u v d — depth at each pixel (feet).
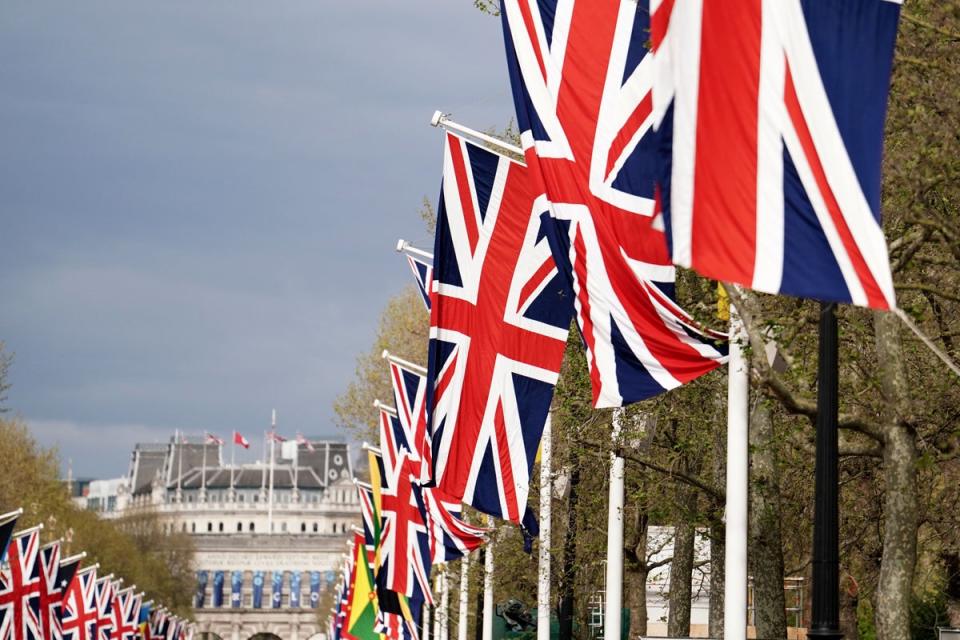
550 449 261.03
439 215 179.63
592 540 268.00
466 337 179.11
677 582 255.09
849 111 97.60
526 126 146.00
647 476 220.64
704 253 95.25
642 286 139.03
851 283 95.20
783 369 140.87
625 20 145.28
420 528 258.98
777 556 185.88
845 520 223.71
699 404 215.31
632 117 142.92
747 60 96.99
